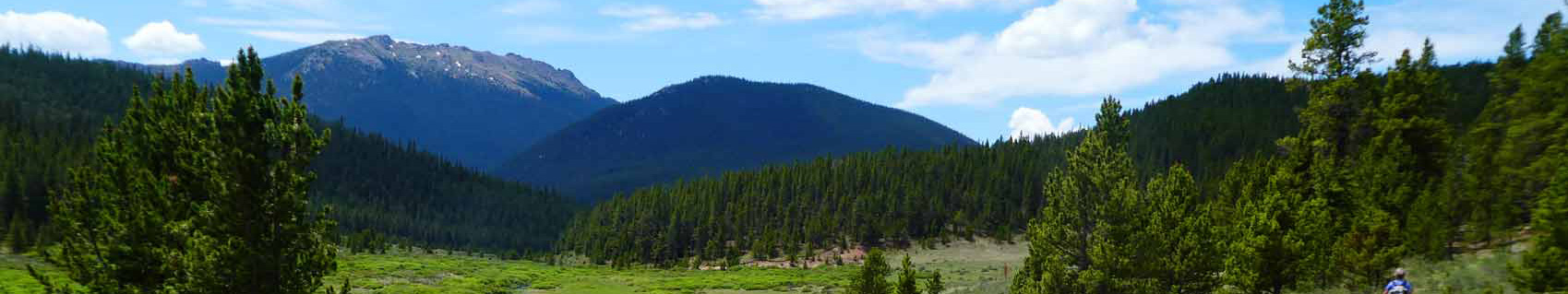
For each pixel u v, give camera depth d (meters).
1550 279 14.27
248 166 15.27
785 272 123.00
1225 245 30.81
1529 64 19.94
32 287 60.50
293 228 15.84
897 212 156.75
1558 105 18.11
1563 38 18.59
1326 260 29.11
